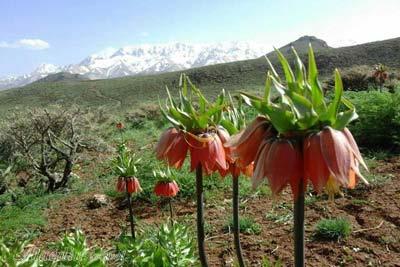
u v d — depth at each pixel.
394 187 1.37
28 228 1.50
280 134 0.36
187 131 0.51
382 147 1.92
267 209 1.34
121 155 1.08
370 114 1.94
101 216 1.57
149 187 1.68
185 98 0.52
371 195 1.33
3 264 0.59
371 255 0.97
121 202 1.70
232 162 0.55
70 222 1.54
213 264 1.00
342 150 0.34
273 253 1.03
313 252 1.01
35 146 2.43
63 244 0.83
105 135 3.42
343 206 1.27
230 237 1.15
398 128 1.88
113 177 2.11
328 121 0.35
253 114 2.36
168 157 0.50
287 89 0.36
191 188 1.65
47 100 16.88
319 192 0.36
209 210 1.41
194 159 0.50
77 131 2.54
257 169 0.35
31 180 2.32
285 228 1.18
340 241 1.04
